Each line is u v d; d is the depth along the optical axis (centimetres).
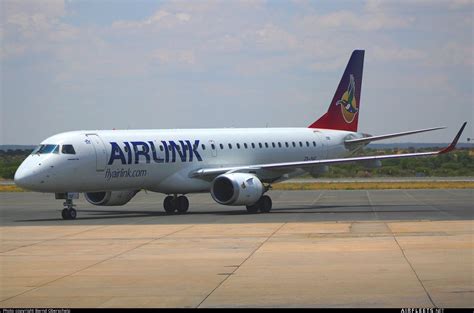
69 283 4434
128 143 9325
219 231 7069
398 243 5894
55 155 8694
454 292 4000
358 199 12350
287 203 11594
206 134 10406
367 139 11875
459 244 5778
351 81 12225
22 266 5066
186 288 4228
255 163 10806
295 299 3900
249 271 4728
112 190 9381
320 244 5928
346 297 3922
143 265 5034
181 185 9869
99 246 6053
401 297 3897
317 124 11975
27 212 10250
